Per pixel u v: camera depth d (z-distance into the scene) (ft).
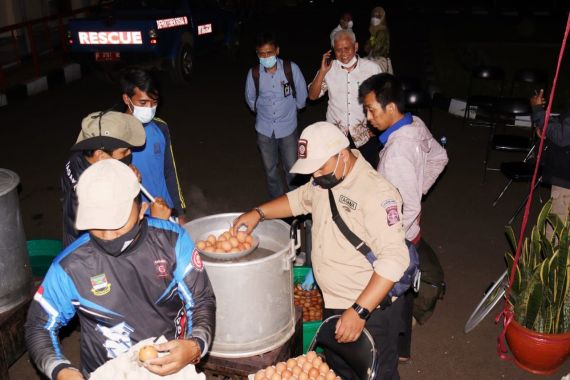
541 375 13.17
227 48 45.06
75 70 42.37
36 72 39.91
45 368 7.16
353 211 9.40
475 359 13.79
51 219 21.18
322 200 9.83
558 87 37.40
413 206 11.16
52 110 34.71
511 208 21.63
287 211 10.93
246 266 9.43
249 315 9.80
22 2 49.52
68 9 54.90
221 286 9.56
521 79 28.48
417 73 43.42
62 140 29.53
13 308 12.05
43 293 7.33
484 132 30.01
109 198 6.68
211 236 11.00
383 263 9.08
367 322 10.18
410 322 13.16
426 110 33.94
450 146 27.99
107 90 38.96
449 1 86.79
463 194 22.85
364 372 8.94
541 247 13.39
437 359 13.80
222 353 10.05
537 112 14.24
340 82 17.22
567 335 12.52
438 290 14.49
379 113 11.12
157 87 11.68
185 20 38.52
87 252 7.12
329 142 9.00
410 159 11.00
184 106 35.17
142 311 7.44
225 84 40.29
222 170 25.54
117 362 7.16
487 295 14.26
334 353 10.11
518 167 20.53
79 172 9.78
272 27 65.67
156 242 7.29
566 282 12.30
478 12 78.74
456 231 19.99
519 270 13.10
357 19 70.38
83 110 34.60
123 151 9.74
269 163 19.22
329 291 10.22
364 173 9.38
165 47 36.32
